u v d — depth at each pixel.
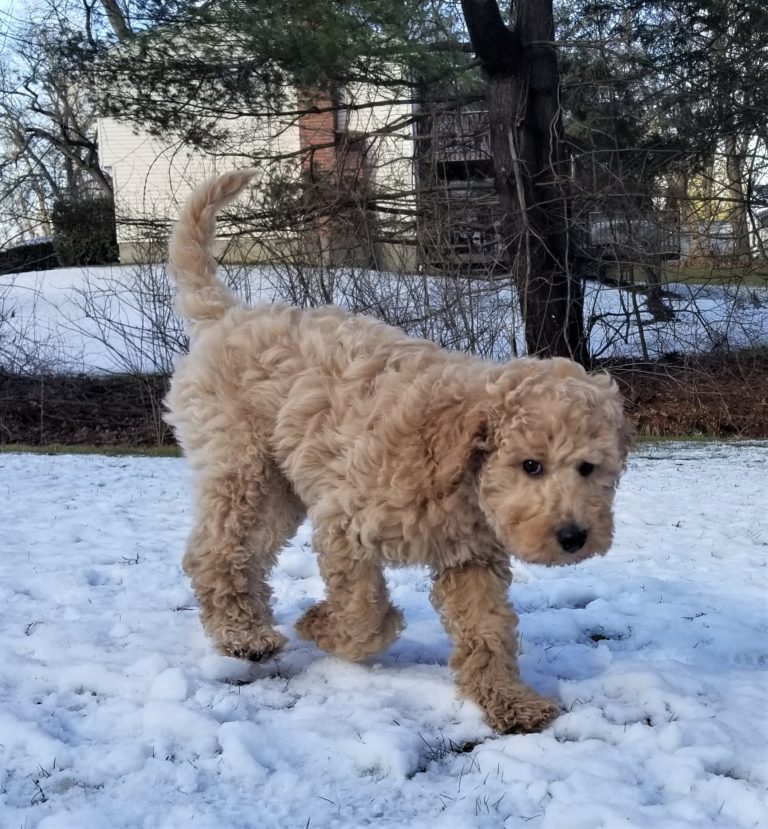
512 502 0.95
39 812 0.80
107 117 4.60
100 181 6.60
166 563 1.65
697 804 0.81
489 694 1.01
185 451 1.24
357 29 3.66
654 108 4.55
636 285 4.46
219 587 1.19
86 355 4.87
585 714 0.99
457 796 0.84
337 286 4.13
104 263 6.11
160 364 4.47
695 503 2.41
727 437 3.92
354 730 0.95
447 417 0.97
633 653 1.25
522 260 4.03
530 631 1.32
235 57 3.97
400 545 1.02
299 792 0.84
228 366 1.17
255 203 4.40
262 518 1.19
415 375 1.05
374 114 4.69
